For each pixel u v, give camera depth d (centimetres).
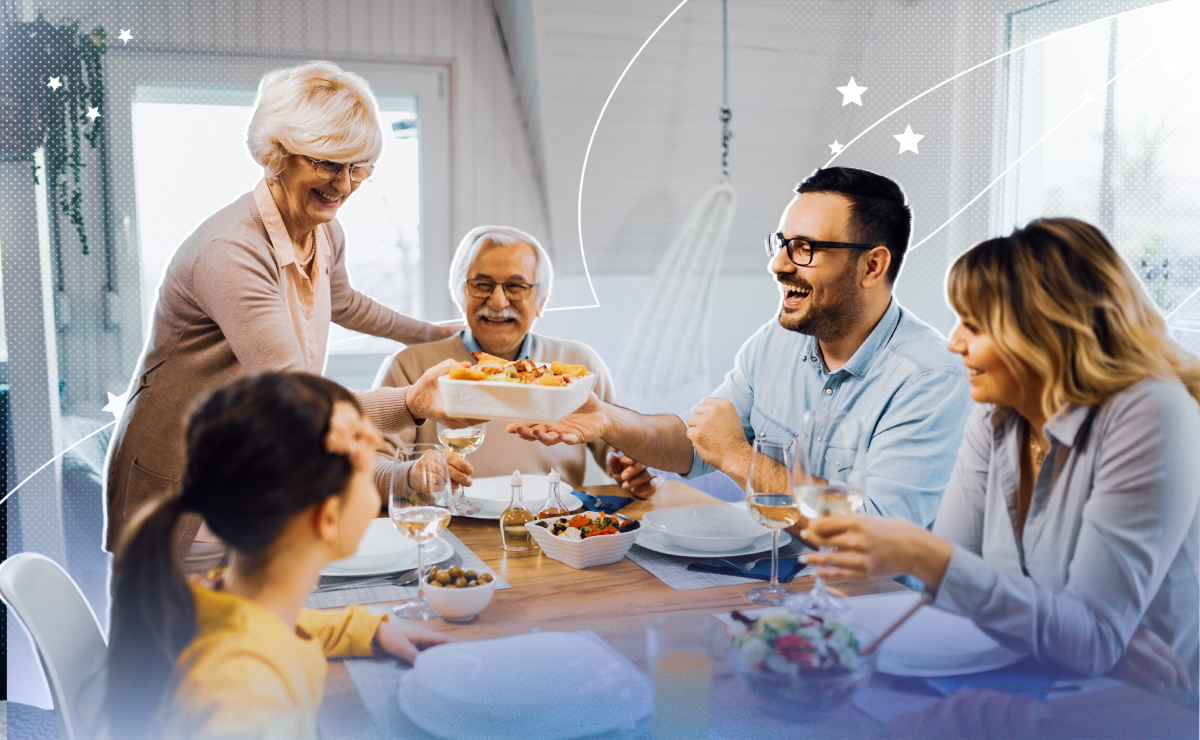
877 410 154
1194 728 83
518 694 82
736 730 78
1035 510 115
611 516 130
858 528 94
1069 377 107
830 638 94
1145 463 101
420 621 100
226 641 74
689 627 98
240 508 76
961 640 95
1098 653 96
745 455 146
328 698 83
